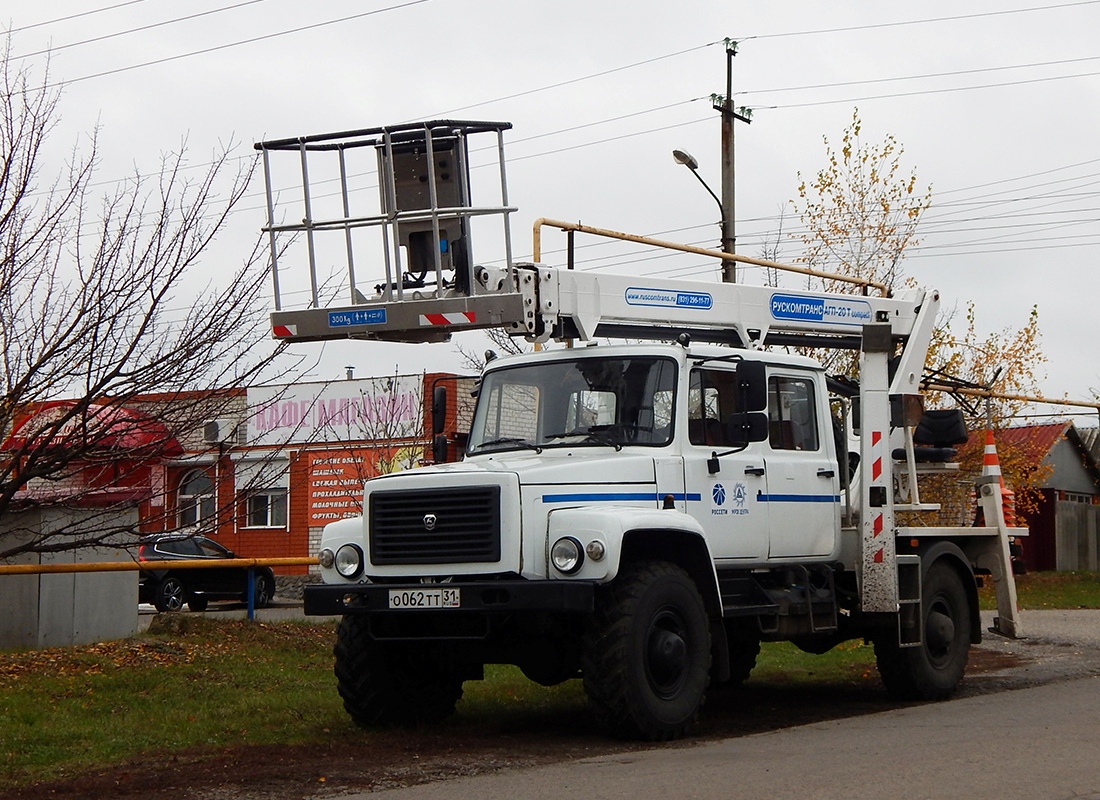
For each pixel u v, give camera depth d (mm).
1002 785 6797
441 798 6934
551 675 9883
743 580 10070
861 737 8812
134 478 9641
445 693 10148
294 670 12625
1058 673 13180
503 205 9422
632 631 8742
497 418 10250
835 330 11898
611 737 9023
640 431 9625
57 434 8609
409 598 8930
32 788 7480
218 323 8891
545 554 8914
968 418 20547
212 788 7402
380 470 21297
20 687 10836
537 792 6988
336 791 7270
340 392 32344
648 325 10633
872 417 11023
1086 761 7469
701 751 8391
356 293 9523
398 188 9438
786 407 10695
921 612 11227
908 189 25297
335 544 9633
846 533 11195
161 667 12094
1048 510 42969
